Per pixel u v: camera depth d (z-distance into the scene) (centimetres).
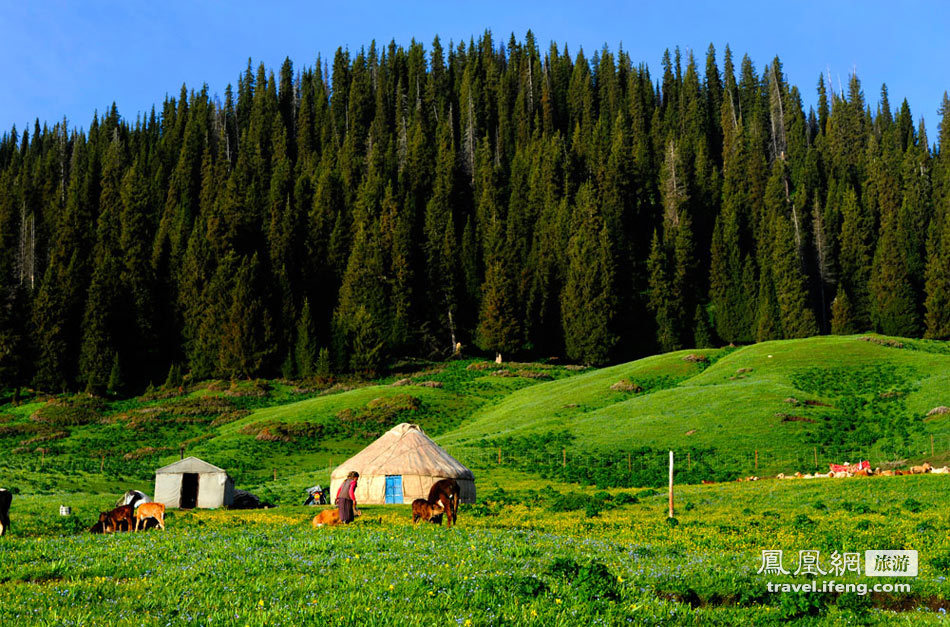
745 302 13325
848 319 12688
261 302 12706
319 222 15250
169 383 12056
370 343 12556
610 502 4144
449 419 9550
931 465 5094
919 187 15625
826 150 17912
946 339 12144
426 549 1777
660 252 13662
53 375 11856
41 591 1205
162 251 14125
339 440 8550
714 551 2272
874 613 1330
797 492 4097
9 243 15750
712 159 18838
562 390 10081
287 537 2139
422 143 17838
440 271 14275
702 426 7238
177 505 4997
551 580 1362
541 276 14200
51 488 5803
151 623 1024
